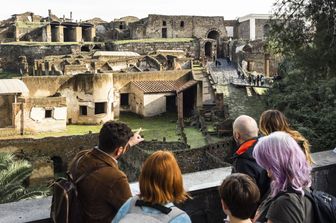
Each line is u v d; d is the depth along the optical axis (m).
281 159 4.80
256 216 4.97
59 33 78.50
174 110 48.78
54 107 39.66
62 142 36.84
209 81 49.38
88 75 42.94
